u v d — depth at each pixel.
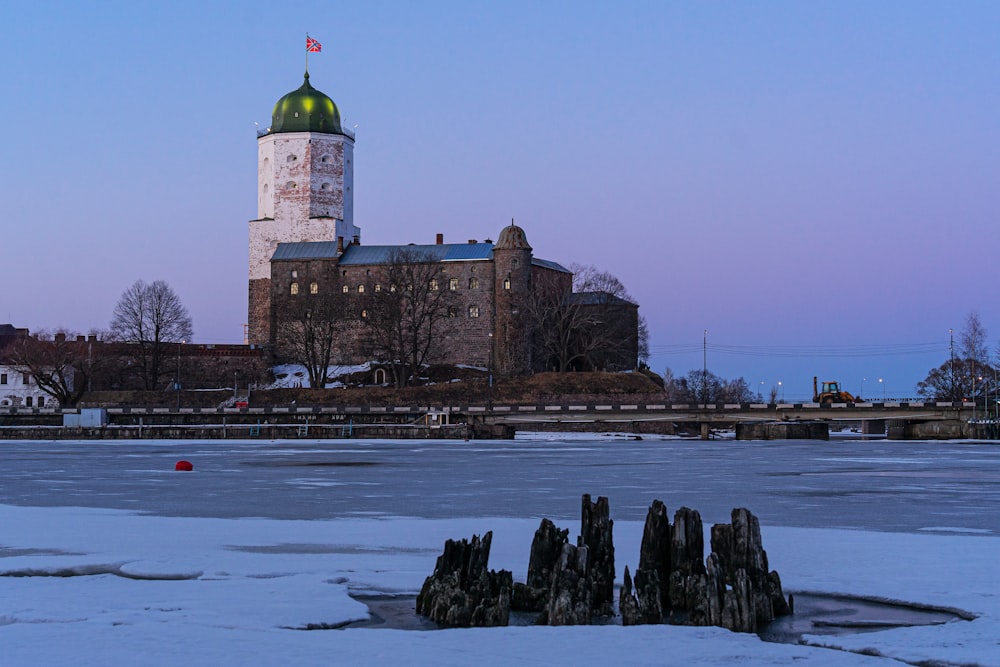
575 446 110.81
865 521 37.88
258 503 45.47
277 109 194.00
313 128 191.62
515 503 45.50
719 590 20.66
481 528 34.59
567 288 193.25
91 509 42.31
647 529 22.92
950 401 135.38
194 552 29.03
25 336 185.00
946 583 24.20
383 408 136.50
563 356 173.00
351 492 51.53
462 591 21.33
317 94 193.75
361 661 17.59
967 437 126.88
